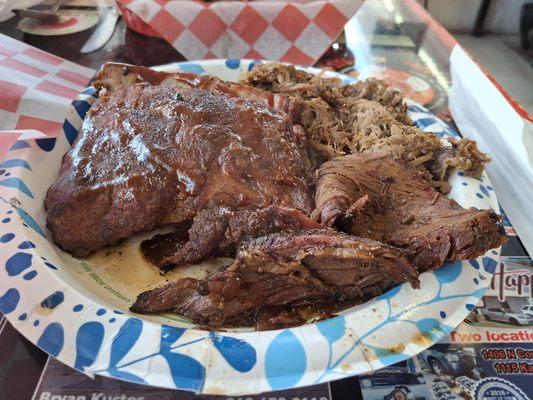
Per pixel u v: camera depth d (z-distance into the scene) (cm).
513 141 24
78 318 16
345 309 19
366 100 28
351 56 38
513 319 19
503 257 22
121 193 20
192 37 35
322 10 36
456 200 23
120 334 15
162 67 31
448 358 17
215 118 22
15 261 17
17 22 37
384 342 16
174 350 15
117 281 21
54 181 23
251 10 35
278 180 21
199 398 16
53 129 25
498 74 36
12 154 23
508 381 17
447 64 37
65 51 35
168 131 22
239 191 20
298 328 16
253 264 18
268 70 29
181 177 20
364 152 24
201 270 21
